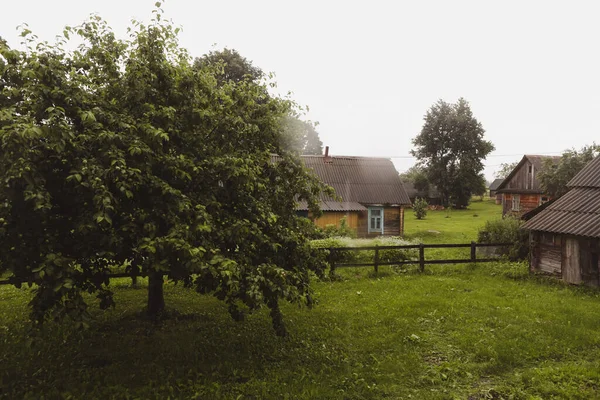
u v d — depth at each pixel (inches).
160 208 224.7
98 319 348.8
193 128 267.0
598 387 240.4
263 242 259.4
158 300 353.1
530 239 552.1
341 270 557.6
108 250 211.3
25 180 181.9
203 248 209.2
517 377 254.8
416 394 234.7
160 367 263.3
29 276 205.6
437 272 562.3
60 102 218.7
